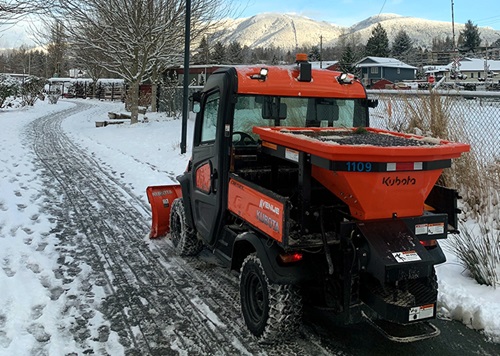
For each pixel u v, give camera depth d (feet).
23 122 75.82
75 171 36.55
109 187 31.37
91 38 65.57
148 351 12.00
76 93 182.29
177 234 19.67
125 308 14.30
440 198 12.78
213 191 15.65
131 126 65.51
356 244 10.94
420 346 12.44
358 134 13.51
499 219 20.16
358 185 10.67
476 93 22.94
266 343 12.23
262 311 12.39
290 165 14.66
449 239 19.48
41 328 12.81
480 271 15.74
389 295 10.85
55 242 20.11
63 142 53.47
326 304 11.69
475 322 13.50
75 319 13.50
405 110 24.44
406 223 11.25
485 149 22.12
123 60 68.23
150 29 63.10
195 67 93.50
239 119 14.64
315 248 11.67
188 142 48.16
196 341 12.53
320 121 15.38
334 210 11.93
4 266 16.92
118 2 62.13
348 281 10.89
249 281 13.06
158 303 14.71
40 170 36.17
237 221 14.49
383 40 260.42
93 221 23.54
